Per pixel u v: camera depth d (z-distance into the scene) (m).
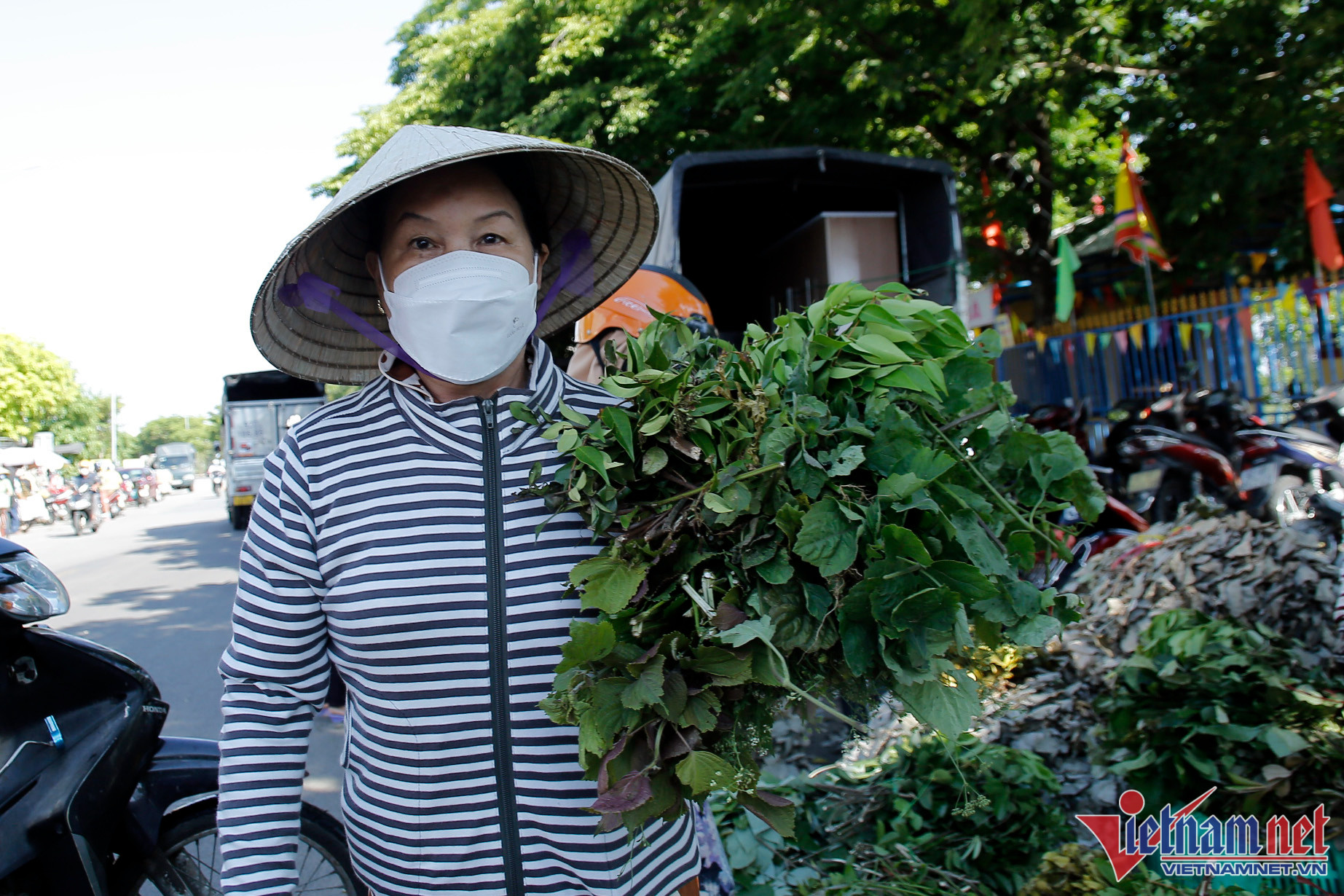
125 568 11.34
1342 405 5.83
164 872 2.22
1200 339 7.96
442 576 1.20
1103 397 9.03
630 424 1.18
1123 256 9.93
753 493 1.11
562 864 1.25
